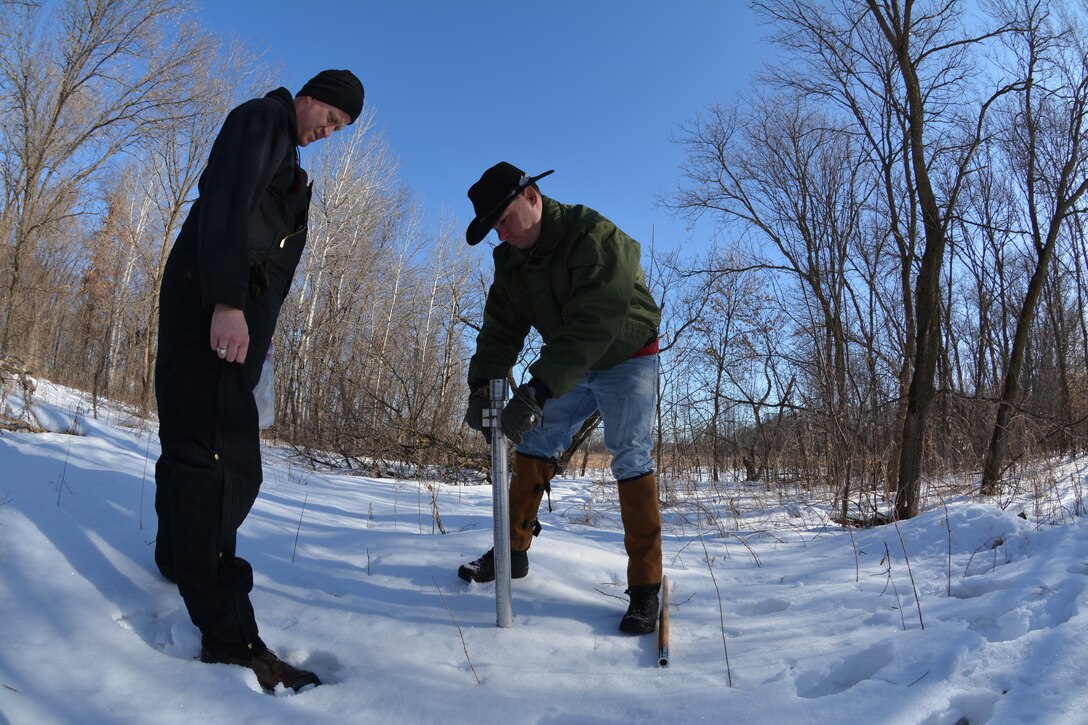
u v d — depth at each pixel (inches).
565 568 121.8
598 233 95.5
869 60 309.6
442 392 387.5
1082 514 156.0
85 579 86.4
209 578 74.0
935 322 206.7
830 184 473.7
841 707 70.4
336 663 84.0
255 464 79.5
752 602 114.5
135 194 923.4
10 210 567.8
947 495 238.2
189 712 65.6
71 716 61.6
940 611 98.8
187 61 611.5
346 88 89.2
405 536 131.6
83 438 178.7
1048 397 511.2
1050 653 76.2
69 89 569.6
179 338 76.8
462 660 84.3
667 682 79.7
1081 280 573.6
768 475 340.2
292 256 89.9
